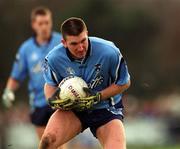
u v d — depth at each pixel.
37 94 36.59
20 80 38.25
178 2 165.75
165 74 149.38
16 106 115.38
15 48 123.12
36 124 36.75
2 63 120.62
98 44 26.22
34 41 37.09
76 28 25.12
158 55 146.12
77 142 70.62
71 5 130.12
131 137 82.00
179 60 157.38
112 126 26.88
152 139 82.50
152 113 97.00
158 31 142.50
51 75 26.95
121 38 131.25
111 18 129.50
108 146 26.00
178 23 162.88
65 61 26.44
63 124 26.52
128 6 139.38
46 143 25.78
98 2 128.62
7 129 80.94
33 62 36.94
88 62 26.33
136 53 134.62
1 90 117.44
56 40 36.88
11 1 127.50
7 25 124.00
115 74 26.48
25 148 74.75
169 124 87.81
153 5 156.75
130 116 90.81
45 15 36.59
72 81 26.17
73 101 26.05
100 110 27.31
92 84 26.78
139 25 134.25
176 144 80.12
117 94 26.91
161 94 144.38
